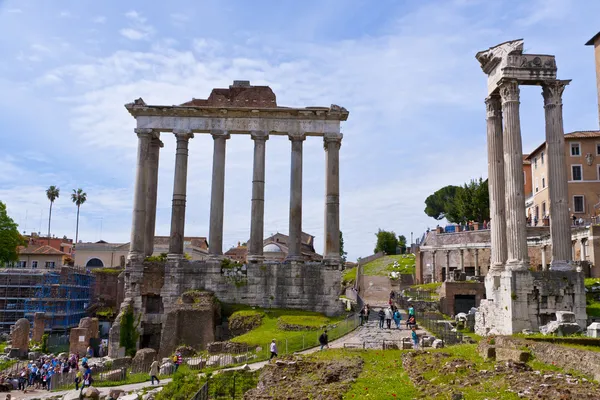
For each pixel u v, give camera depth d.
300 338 42.56
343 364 28.91
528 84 42.84
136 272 56.19
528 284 38.34
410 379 25.33
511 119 41.50
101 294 85.31
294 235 57.78
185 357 43.44
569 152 83.19
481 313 43.59
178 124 59.50
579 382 20.55
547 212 85.69
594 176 81.88
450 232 86.12
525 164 99.56
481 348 28.72
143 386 36.72
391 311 51.75
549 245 67.69
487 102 45.78
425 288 73.00
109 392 34.59
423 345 37.69
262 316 51.81
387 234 137.62
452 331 42.62
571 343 27.84
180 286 56.06
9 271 86.38
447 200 135.50
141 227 57.81
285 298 55.88
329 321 50.41
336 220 57.81
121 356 51.94
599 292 48.16
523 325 37.81
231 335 50.91
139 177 58.56
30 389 42.62
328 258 56.75
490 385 21.62
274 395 24.89
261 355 39.22
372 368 28.89
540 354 25.17
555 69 42.00
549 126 42.00
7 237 90.31
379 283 87.12
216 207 58.06
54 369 43.69
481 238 80.81
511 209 40.34
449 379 23.48
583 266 58.44
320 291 55.94
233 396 29.33
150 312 57.03
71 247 138.00
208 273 56.28
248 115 59.38
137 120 59.56
